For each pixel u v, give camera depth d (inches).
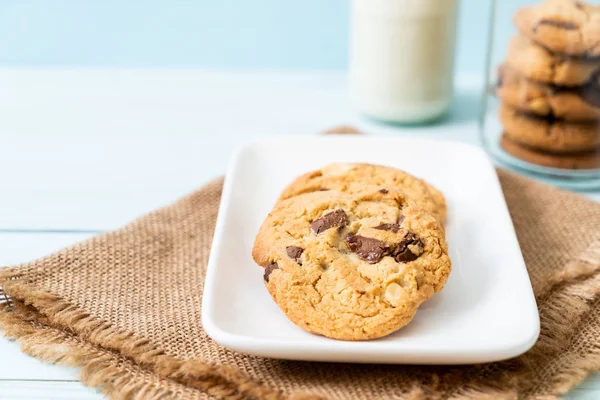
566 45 23.9
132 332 20.5
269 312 20.3
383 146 24.4
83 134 28.0
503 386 19.5
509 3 25.2
